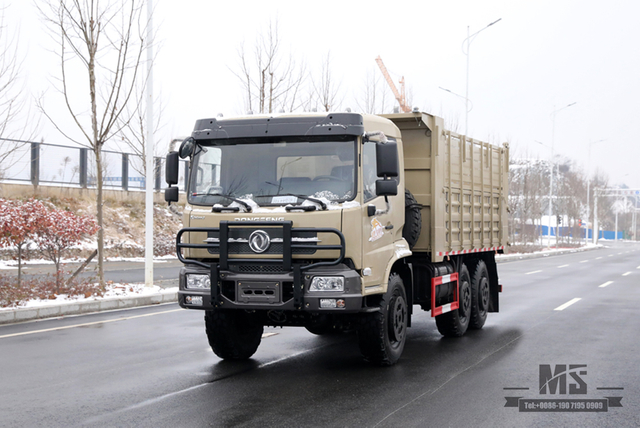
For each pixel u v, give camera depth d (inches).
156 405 240.8
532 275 960.9
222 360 327.0
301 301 272.7
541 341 388.2
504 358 335.6
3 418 223.5
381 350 305.3
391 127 327.0
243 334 325.7
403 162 339.0
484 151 459.5
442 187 373.7
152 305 548.7
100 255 574.9
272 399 250.4
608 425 222.2
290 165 289.6
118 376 288.2
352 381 282.0
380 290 298.5
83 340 377.1
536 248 2010.3
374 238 294.5
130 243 1088.8
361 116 288.8
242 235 281.1
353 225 277.7
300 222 276.1
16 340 375.2
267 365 316.2
